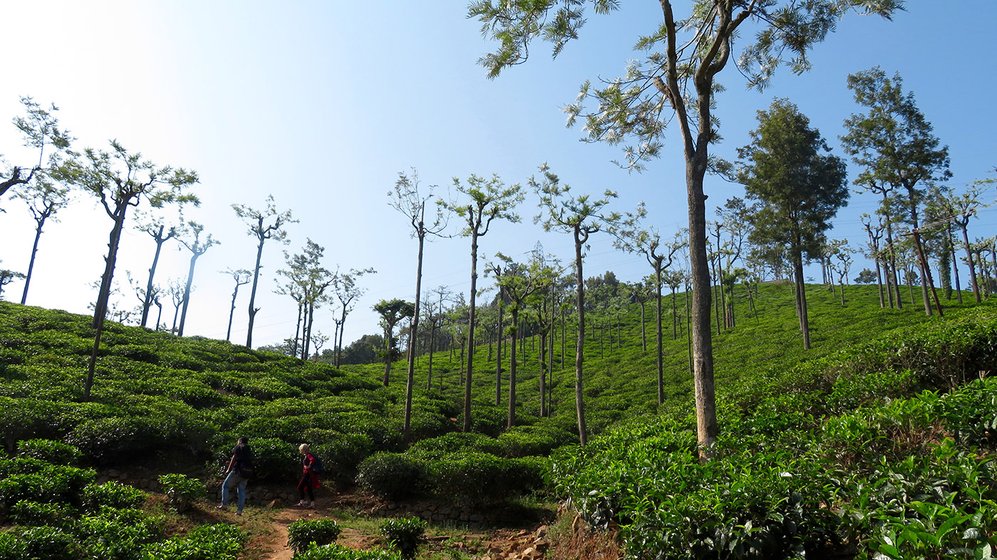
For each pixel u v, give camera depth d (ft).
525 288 88.58
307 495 43.55
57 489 31.04
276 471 46.39
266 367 96.27
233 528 30.55
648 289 158.40
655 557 16.88
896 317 109.40
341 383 98.43
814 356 80.59
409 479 44.60
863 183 103.19
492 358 184.34
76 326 89.61
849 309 142.41
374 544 32.14
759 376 56.90
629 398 105.09
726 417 34.94
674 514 16.42
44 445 38.01
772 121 99.14
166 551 23.98
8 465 32.86
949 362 30.32
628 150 42.42
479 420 82.12
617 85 38.65
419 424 69.00
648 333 196.13
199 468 46.16
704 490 17.33
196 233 139.85
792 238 98.73
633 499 19.98
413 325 69.51
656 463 23.35
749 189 101.19
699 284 28.99
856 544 15.08
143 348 82.53
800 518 15.17
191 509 37.11
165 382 67.97
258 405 68.03
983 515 12.30
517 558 30.09
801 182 95.45
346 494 46.19
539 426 79.51
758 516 15.49
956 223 101.50
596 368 145.69
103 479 41.29
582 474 26.53
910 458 15.57
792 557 14.42
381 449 58.59
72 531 26.09
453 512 41.75
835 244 155.53
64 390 54.24
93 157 65.67
